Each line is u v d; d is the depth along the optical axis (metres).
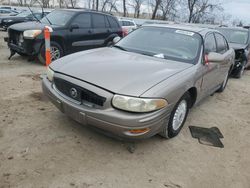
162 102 3.12
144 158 3.36
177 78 3.45
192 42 4.43
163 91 3.14
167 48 4.33
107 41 9.20
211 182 3.10
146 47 4.42
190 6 37.62
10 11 23.30
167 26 4.86
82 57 3.85
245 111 5.61
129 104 2.95
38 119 4.05
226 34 9.58
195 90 4.12
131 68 3.46
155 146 3.64
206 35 4.78
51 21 8.22
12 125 3.81
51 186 2.72
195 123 4.64
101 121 3.03
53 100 3.49
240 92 7.13
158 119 3.13
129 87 3.04
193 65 4.01
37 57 7.74
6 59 8.22
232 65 6.62
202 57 4.27
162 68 3.62
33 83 5.84
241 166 3.50
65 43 7.92
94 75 3.24
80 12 8.42
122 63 3.62
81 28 8.30
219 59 4.35
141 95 2.99
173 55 4.19
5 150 3.22
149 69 3.50
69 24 7.99
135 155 3.39
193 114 5.05
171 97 3.26
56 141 3.50
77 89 3.20
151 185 2.91
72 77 3.28
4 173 2.84
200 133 4.25
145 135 3.14
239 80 8.79
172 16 38.75
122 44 4.65
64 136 3.63
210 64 4.53
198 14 37.78
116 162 3.21
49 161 3.10
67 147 3.39
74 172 2.96
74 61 3.69
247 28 10.21
